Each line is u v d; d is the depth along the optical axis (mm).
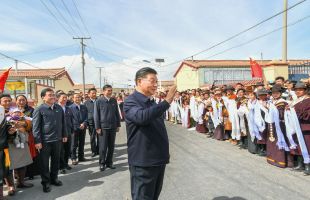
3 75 7184
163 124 3486
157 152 3348
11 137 5555
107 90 7102
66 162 7293
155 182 3434
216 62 33062
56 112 5910
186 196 5094
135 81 3416
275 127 6777
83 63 33281
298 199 4793
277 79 8859
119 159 8320
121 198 5172
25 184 6086
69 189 5789
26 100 6902
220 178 6047
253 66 13312
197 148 9352
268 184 5570
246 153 8375
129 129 3371
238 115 8977
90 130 8898
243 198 4902
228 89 10062
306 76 14648
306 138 6133
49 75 38750
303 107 6098
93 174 6805
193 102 13570
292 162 6703
